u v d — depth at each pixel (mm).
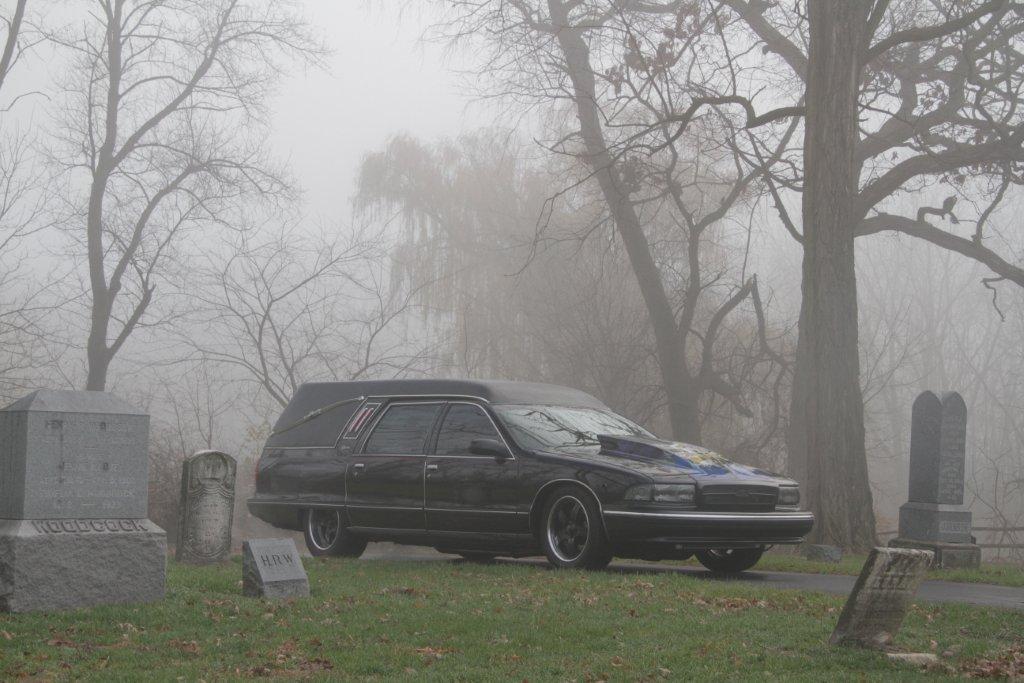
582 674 6309
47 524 8195
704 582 10180
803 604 8906
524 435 11570
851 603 7098
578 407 12492
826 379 18312
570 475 10969
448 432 12094
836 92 18547
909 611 8641
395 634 7426
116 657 6777
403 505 12180
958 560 13602
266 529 29000
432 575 10594
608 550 10789
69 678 6215
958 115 25719
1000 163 24859
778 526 10938
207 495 12398
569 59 28188
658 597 9062
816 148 18641
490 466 11539
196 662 6648
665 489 10516
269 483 13570
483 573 10727
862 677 6301
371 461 12508
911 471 14180
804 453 26375
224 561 12430
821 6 18641
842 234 18500
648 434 12391
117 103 31484
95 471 8469
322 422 13320
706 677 6277
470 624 7699
